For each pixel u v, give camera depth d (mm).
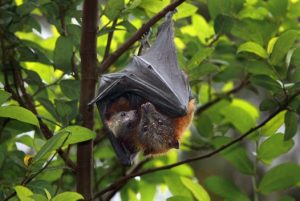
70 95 11344
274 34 12586
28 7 11453
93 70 10641
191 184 10930
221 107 14516
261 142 12070
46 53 13078
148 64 11102
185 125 11430
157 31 11828
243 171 11977
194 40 13180
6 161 11305
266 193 11695
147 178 13977
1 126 11641
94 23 10484
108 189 10922
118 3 10648
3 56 11453
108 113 10867
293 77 11117
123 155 10672
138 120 10859
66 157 10695
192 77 11766
